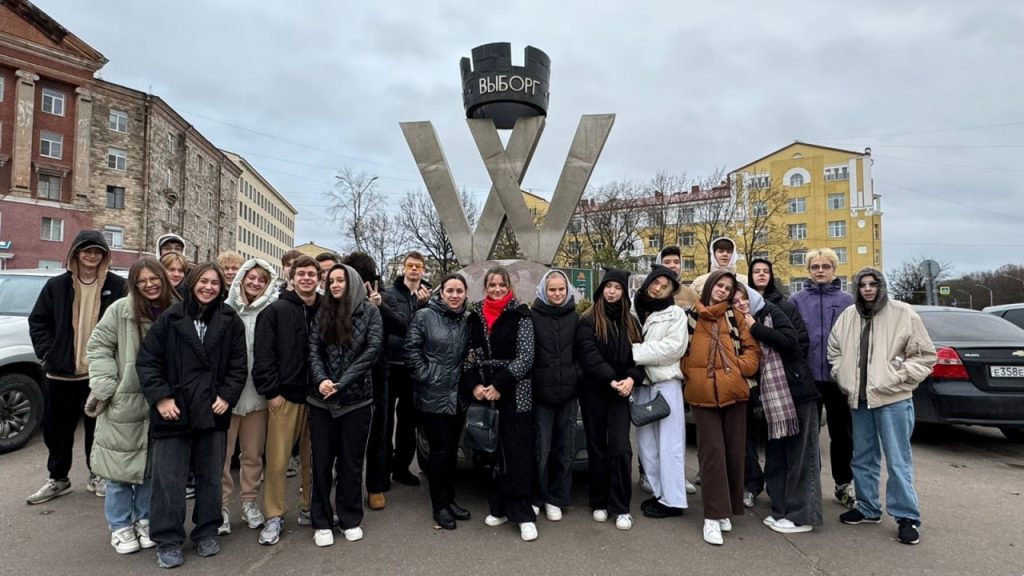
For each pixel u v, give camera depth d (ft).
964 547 10.31
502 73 27.89
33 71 99.50
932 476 14.76
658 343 11.27
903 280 171.73
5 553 9.91
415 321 11.59
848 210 155.94
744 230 115.14
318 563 9.65
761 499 13.26
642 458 12.12
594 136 28.25
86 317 12.73
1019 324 24.32
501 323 11.45
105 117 111.34
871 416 11.47
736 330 11.29
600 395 11.68
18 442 15.98
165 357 9.84
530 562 9.64
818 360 12.70
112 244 112.16
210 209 156.66
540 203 143.02
